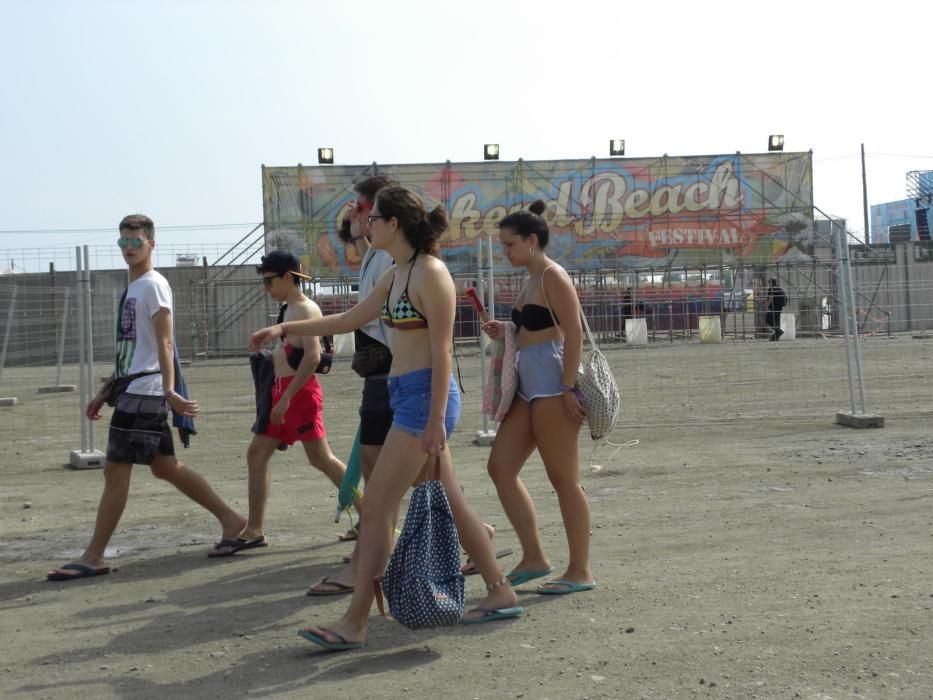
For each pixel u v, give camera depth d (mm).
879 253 29297
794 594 5395
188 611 5496
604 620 5055
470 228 34000
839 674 4215
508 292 27688
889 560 6039
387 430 5477
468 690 4176
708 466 9766
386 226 4715
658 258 34656
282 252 6750
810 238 34688
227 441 12758
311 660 4625
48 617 5469
